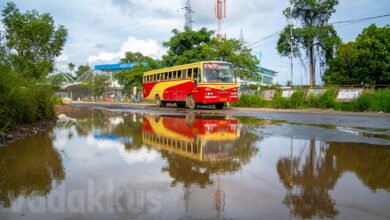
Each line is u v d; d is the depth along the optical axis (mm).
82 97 67562
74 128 9992
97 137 7934
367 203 3311
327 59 38625
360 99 19531
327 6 38562
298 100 23188
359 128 9695
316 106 22297
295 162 5121
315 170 4625
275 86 28812
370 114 16453
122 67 64688
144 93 31281
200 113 17719
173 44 35469
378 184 3959
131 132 8891
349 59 30812
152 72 29375
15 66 10367
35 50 19328
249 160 5273
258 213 3039
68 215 3021
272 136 8000
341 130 9180
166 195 3537
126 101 51344
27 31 18656
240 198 3441
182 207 3188
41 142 7168
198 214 3016
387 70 29766
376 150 6109
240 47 32656
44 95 12258
